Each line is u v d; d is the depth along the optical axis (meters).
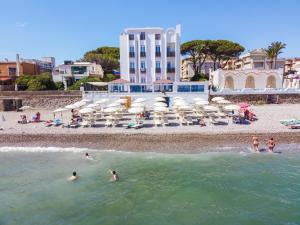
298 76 71.62
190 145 27.33
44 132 30.23
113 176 19.98
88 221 14.59
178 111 37.62
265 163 22.38
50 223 14.46
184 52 81.69
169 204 16.14
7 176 20.83
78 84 59.19
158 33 62.25
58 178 20.30
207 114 35.66
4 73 67.75
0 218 15.00
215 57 82.69
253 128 29.86
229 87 61.41
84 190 18.27
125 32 62.62
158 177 20.08
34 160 24.47
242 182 18.83
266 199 16.41
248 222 14.05
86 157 24.86
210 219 14.42
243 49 78.12
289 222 13.99
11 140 29.50
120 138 28.50
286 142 27.47
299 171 20.59
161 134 28.14
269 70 60.66
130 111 31.86
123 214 15.19
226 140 27.53
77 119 36.38
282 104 49.00
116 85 49.19
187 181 19.22
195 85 48.00
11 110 48.56
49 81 59.34
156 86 49.22
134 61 62.44
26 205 16.39
